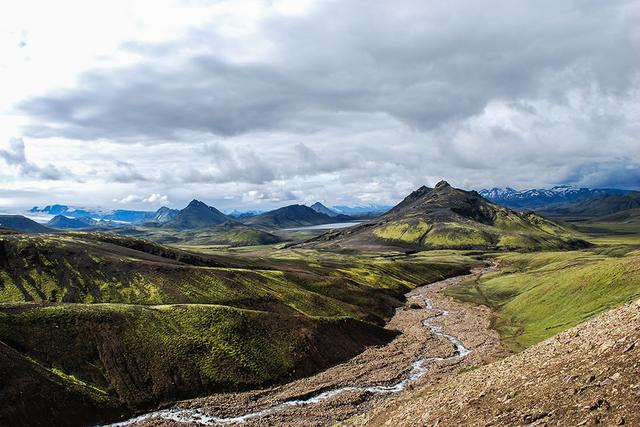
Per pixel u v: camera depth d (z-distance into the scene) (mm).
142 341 99125
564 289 142875
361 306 179750
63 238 178250
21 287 133625
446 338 133000
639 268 127250
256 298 151250
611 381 33125
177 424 78750
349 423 62781
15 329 90875
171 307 115188
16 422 70562
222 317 113688
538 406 35344
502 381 45062
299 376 105250
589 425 29734
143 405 86062
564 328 113188
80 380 85812
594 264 161375
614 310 49438
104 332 97938
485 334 132750
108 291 139000
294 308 154000
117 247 187625
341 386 96625
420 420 45406
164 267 156000
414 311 181750
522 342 115250
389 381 97500
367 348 126375
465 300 194625
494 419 36844
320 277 198000
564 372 39156
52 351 89562
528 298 156000
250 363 102750
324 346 117938
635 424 27281
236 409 85312
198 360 99188
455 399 46781
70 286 138375
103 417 80312
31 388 76125
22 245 149500
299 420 78438
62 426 75000
